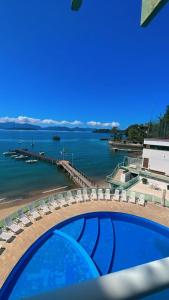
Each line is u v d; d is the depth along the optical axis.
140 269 1.27
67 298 1.06
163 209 20.22
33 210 19.09
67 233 16.70
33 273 13.05
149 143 29.78
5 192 41.22
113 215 19.47
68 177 53.78
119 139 152.75
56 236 16.31
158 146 28.55
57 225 17.14
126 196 22.08
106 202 21.36
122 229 17.97
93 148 127.62
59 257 14.26
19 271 13.08
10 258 13.52
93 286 1.14
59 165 64.19
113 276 1.21
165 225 17.48
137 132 131.38
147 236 17.11
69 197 21.91
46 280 12.62
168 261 1.35
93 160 82.38
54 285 12.34
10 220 17.06
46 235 16.06
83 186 43.41
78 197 22.00
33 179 51.16
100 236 16.84
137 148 121.50
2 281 11.98
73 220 18.33
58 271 13.21
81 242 15.91
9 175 54.19
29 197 38.62
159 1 1.71
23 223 17.03
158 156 28.55
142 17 2.03
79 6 2.15
